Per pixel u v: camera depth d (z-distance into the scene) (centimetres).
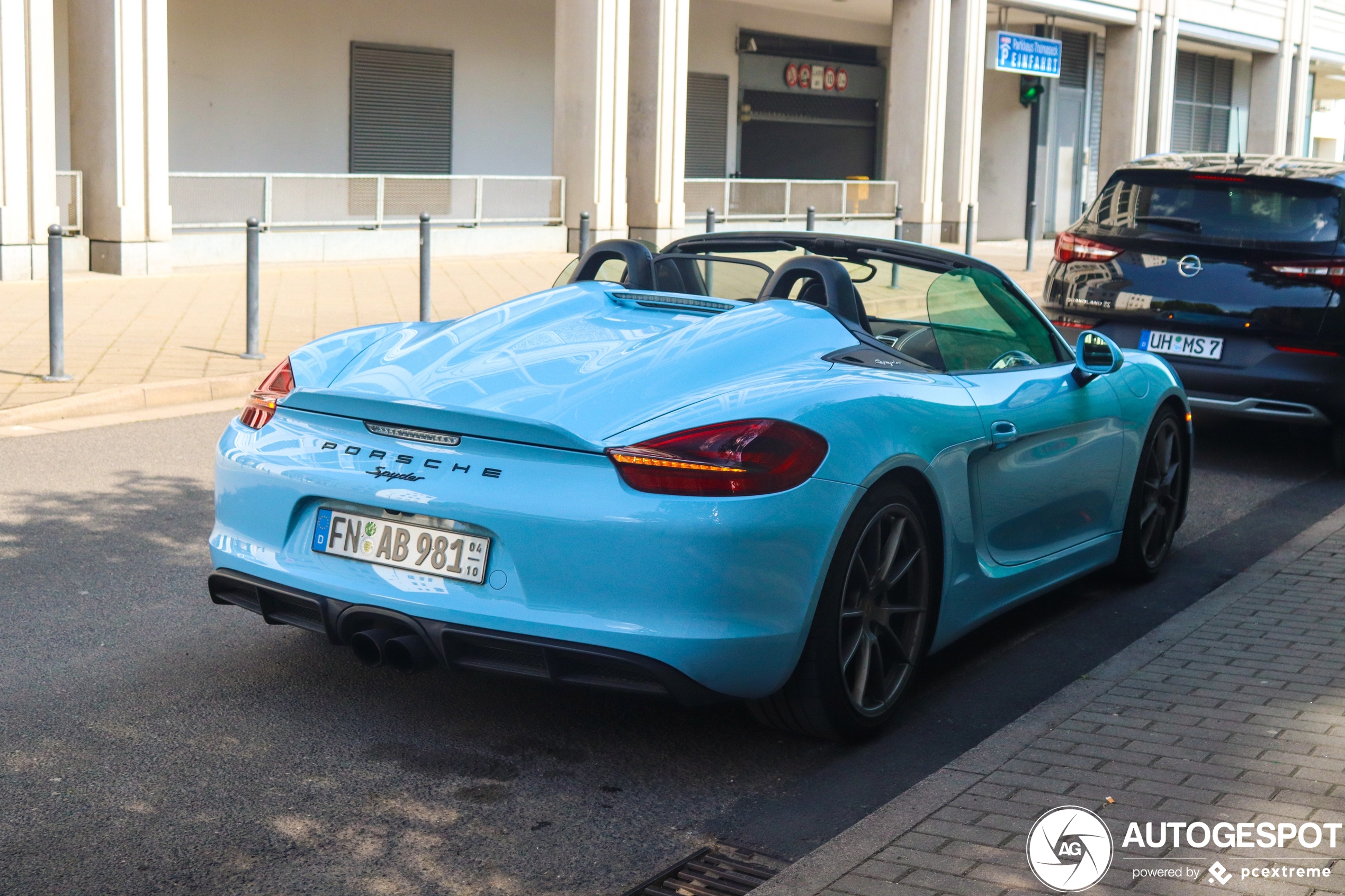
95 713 380
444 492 335
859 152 3203
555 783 346
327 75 2230
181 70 2052
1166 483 549
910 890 279
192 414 831
